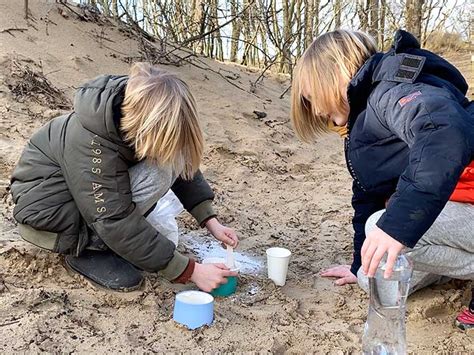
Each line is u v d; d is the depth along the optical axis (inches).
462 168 70.8
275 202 158.9
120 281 98.1
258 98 250.4
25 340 82.5
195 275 97.3
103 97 90.8
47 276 100.9
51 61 206.5
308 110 102.0
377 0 360.8
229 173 175.5
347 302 103.3
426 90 77.6
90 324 88.7
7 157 150.0
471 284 104.8
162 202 109.0
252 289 105.4
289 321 94.7
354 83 86.2
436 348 87.7
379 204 104.7
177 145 89.5
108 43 236.4
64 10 243.3
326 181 180.1
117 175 91.8
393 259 70.7
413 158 72.3
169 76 92.4
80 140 91.5
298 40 326.3
